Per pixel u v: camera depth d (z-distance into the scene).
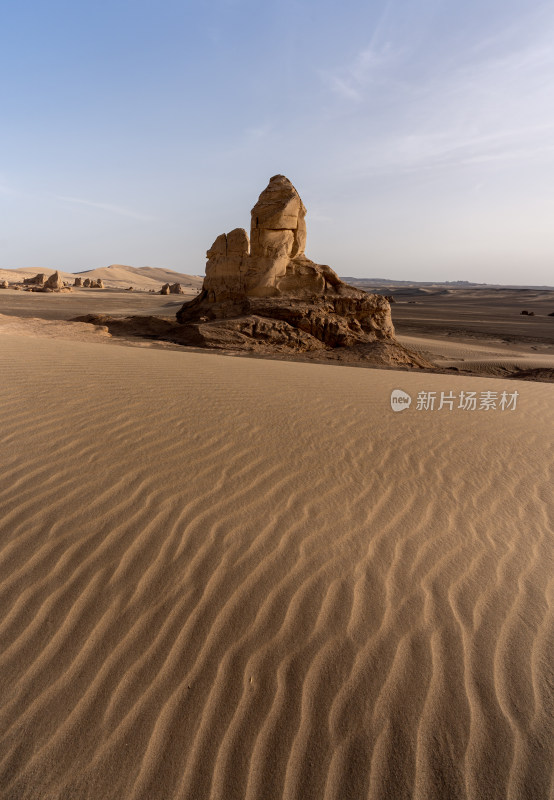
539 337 41.25
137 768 2.15
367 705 2.44
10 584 3.02
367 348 20.42
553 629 2.89
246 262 22.89
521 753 2.24
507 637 2.82
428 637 2.80
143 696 2.44
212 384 7.45
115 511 3.71
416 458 5.07
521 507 4.24
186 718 2.35
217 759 2.20
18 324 20.27
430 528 3.82
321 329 21.30
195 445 4.89
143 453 4.63
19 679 2.49
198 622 2.85
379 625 2.87
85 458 4.46
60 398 5.97
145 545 3.39
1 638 2.70
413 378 10.34
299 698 2.46
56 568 3.16
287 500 4.05
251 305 21.81
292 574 3.23
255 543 3.49
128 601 2.96
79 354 9.14
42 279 82.62
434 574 3.30
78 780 2.09
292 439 5.27
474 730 2.33
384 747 2.27
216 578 3.16
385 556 3.45
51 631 2.75
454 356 27.64
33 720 2.31
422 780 2.15
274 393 7.19
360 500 4.15
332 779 2.15
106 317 25.36
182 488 4.09
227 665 2.61
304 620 2.89
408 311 69.56
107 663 2.59
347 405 6.84
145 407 5.90
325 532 3.67
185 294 91.25
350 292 22.88
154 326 23.52
